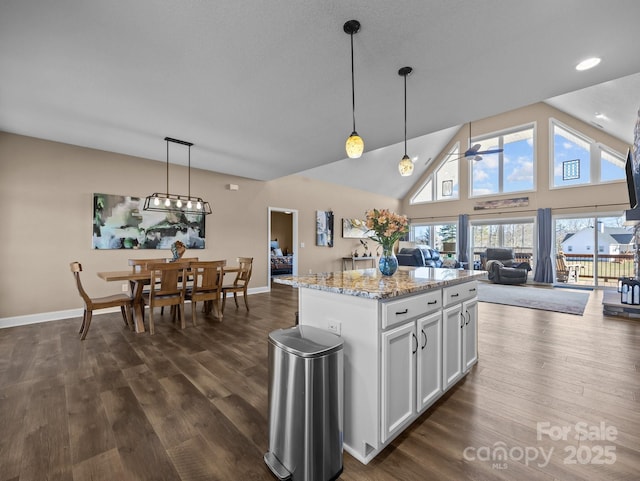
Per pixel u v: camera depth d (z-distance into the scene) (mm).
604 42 1985
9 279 3770
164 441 1640
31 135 3783
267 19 1785
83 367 2582
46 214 3996
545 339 3262
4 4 1631
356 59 2188
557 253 7656
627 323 3883
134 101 2832
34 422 1801
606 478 1354
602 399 2035
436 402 2021
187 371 2510
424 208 10031
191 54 2121
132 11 1709
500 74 2379
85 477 1383
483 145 8797
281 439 1434
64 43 1990
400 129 3533
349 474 1426
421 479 1374
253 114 3117
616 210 6695
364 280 2002
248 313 4500
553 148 7590
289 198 7078
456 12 1724
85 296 3318
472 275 2393
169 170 5086
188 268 4117
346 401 1645
